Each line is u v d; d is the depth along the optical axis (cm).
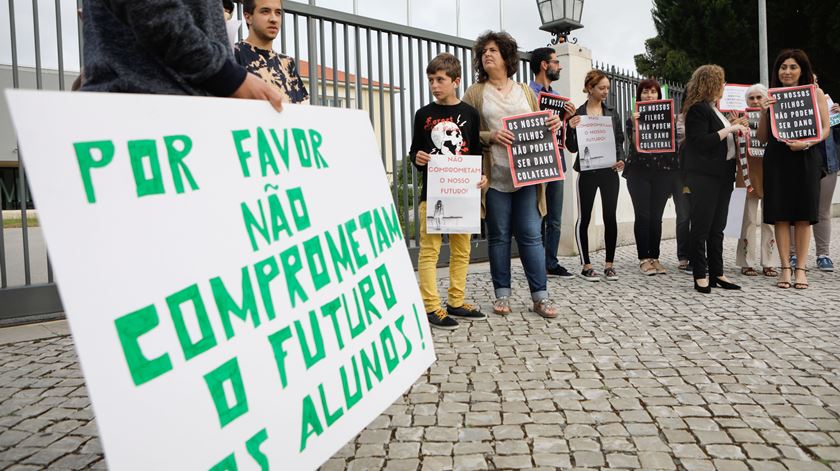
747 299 490
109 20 166
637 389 289
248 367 146
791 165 516
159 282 129
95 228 120
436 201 415
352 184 207
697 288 523
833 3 1941
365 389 186
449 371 321
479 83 466
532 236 445
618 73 858
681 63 2441
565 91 782
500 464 217
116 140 128
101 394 114
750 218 607
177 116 143
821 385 291
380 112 591
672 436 237
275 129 175
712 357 338
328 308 178
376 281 207
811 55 2088
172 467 124
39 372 328
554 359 339
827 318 420
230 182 154
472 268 680
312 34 526
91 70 166
